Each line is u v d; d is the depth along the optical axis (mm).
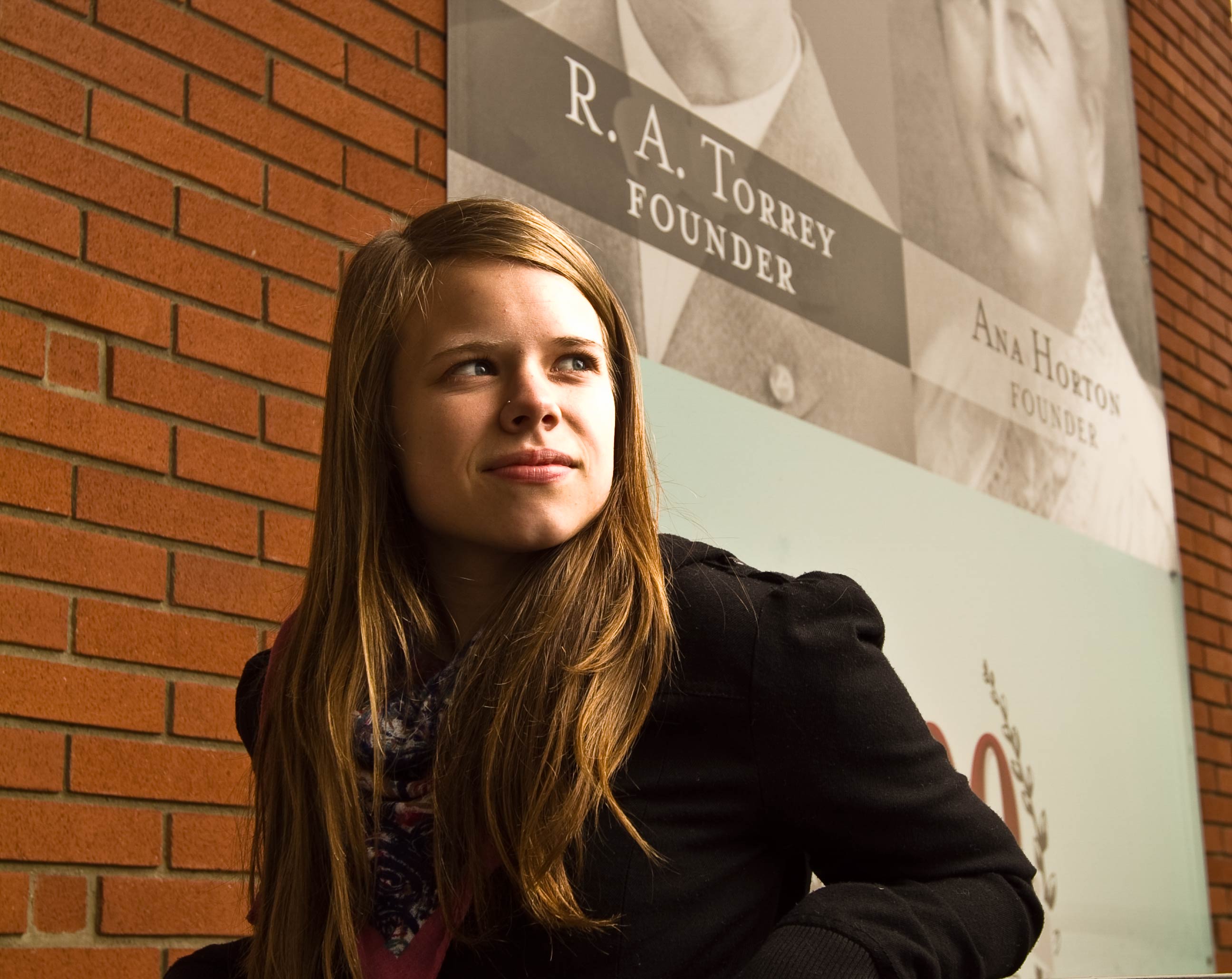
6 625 1826
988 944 856
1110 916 3613
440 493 927
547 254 967
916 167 3617
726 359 2928
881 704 893
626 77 2875
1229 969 3988
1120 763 3795
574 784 854
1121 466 4145
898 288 3451
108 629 1932
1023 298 3898
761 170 3145
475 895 864
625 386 1005
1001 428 3686
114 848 1890
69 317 1958
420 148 2479
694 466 2781
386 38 2465
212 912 1983
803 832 905
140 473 2010
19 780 1809
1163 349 4504
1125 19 4684
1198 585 4367
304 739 951
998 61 4020
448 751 892
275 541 2154
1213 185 4980
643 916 866
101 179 2029
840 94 3432
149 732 1959
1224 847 4133
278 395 2201
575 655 897
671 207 2900
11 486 1863
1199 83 5008
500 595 964
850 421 3205
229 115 2209
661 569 932
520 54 2676
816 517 3045
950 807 890
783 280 3127
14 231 1917
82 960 1827
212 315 2131
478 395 929
